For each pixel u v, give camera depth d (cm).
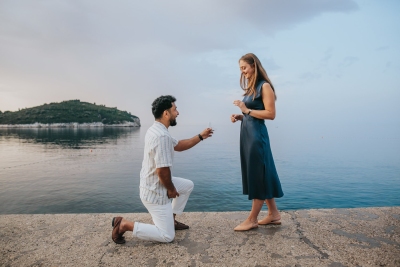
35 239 285
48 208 1434
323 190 1648
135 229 260
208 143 7775
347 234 286
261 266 223
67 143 7544
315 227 306
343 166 2819
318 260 232
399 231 291
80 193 1781
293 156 3975
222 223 327
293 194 1553
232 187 1800
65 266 229
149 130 263
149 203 263
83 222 334
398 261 228
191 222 331
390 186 1758
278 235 287
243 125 299
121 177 2433
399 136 12500
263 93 282
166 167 249
